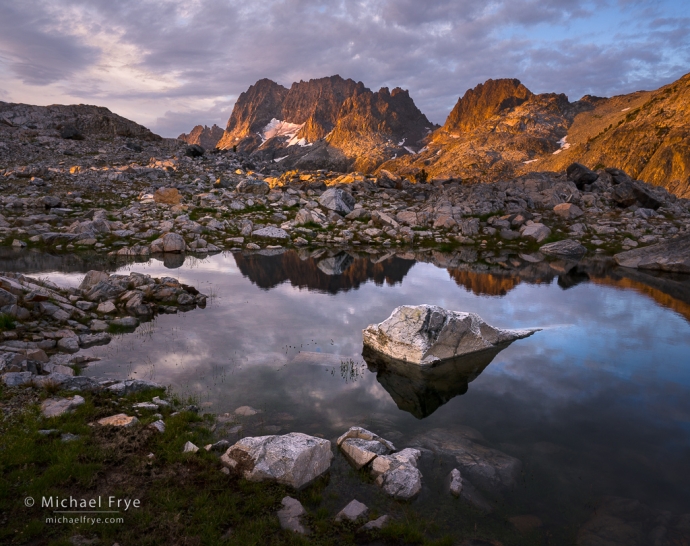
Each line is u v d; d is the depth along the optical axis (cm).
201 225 3638
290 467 768
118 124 7838
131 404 1012
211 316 1773
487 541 673
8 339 1295
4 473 700
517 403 1162
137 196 4350
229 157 7775
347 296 2148
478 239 3919
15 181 4394
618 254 3272
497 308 2030
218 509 670
